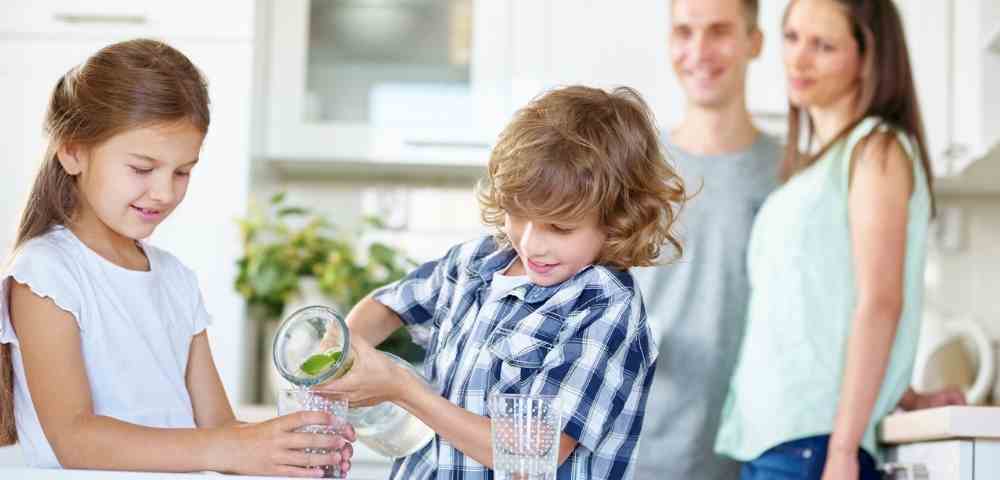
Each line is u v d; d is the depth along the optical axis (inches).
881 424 83.2
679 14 102.3
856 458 80.0
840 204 83.6
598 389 56.5
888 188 81.6
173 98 59.4
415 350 120.3
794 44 90.5
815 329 82.7
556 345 58.1
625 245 58.8
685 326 98.1
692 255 98.8
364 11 136.6
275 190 143.6
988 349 133.8
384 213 146.0
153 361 64.1
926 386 137.6
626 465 57.9
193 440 53.2
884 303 80.2
